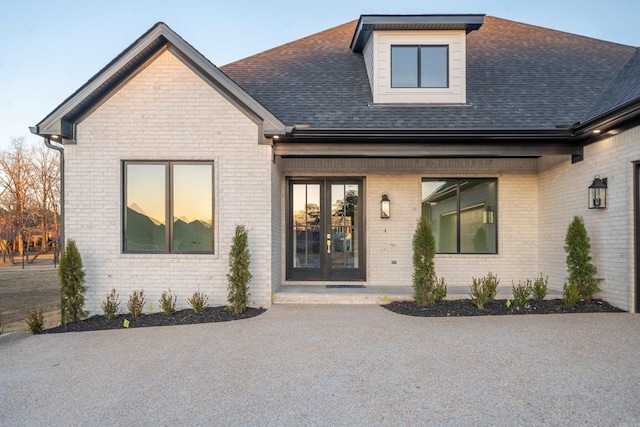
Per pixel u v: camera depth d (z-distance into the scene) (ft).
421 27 27.61
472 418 9.50
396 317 20.15
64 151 22.79
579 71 30.09
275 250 24.94
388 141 24.04
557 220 26.22
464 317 19.98
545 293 22.91
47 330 18.88
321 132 22.61
